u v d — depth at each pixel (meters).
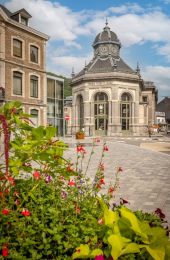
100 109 59.12
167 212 6.02
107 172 10.88
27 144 2.56
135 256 2.10
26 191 3.25
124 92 58.38
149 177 9.89
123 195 7.42
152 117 76.88
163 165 12.91
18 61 28.97
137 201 6.89
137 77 59.28
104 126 58.78
